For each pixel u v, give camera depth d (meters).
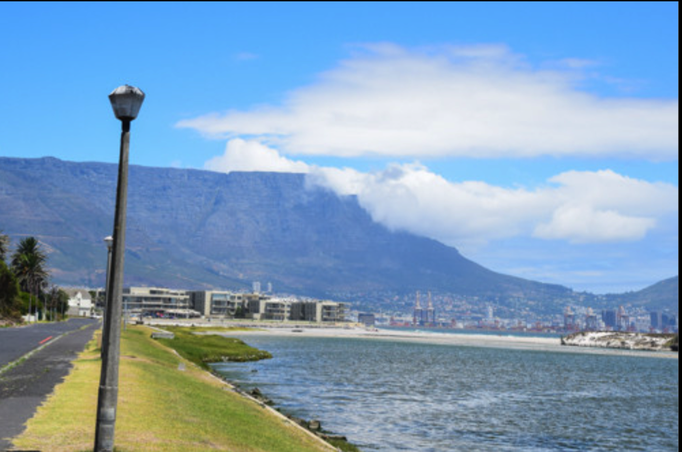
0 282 134.75
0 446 19.27
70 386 33.16
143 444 21.61
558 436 51.38
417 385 85.44
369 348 195.62
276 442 28.83
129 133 15.76
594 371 132.50
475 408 65.50
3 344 65.19
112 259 15.77
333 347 191.00
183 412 29.70
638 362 173.38
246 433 28.67
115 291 15.78
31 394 29.81
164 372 46.28
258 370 93.88
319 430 43.88
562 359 177.00
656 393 89.56
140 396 31.64
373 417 55.59
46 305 193.38
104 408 15.73
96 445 15.66
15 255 176.62
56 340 75.56
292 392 69.81
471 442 47.06
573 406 71.44
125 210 15.78
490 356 177.75
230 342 137.12
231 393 45.94
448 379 97.44
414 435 48.34
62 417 24.50
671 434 53.94
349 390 75.00
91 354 55.09
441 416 58.66
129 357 53.34
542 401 74.94
